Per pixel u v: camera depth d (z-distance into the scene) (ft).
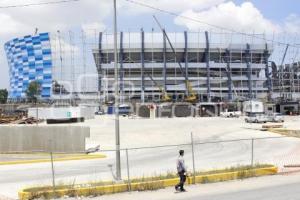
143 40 506.07
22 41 509.35
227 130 204.95
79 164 101.35
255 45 513.45
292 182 69.67
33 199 59.67
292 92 501.97
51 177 79.41
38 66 488.02
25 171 89.97
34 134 121.60
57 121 272.72
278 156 111.45
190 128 219.61
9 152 120.26
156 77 505.25
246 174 77.00
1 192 65.67
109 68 501.97
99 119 317.83
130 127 228.84
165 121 290.35
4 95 627.05
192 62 512.63
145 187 66.23
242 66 510.99
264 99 456.45
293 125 233.55
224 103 407.44
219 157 111.34
